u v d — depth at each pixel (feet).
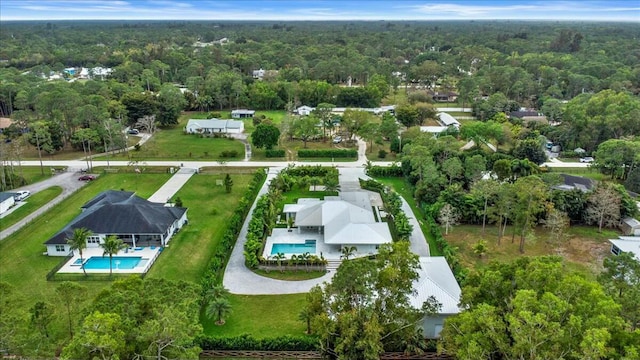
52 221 244.22
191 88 570.46
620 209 235.61
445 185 264.93
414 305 149.48
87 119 373.61
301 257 194.90
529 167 274.16
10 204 266.16
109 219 219.00
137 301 110.93
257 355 143.74
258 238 216.74
